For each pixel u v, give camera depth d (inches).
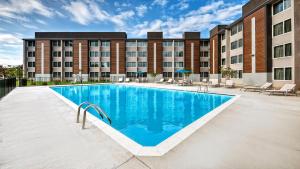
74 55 1486.2
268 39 783.7
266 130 179.3
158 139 226.5
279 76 745.6
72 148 133.3
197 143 144.0
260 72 822.5
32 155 121.6
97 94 700.0
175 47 1571.1
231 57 1162.6
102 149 131.4
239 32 1067.3
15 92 584.1
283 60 723.4
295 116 242.4
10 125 196.9
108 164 109.3
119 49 1508.4
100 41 1531.7
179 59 1572.3
